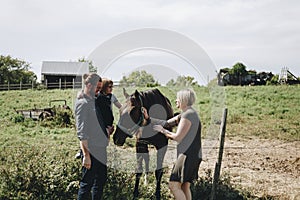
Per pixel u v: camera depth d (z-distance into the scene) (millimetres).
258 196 6727
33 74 63375
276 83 34688
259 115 17297
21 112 16719
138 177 6141
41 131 13820
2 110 20000
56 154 7488
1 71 60594
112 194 5762
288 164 9398
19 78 61031
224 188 6473
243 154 10469
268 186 7492
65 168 5922
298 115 17219
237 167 9039
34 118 16344
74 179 5781
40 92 28797
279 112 18000
